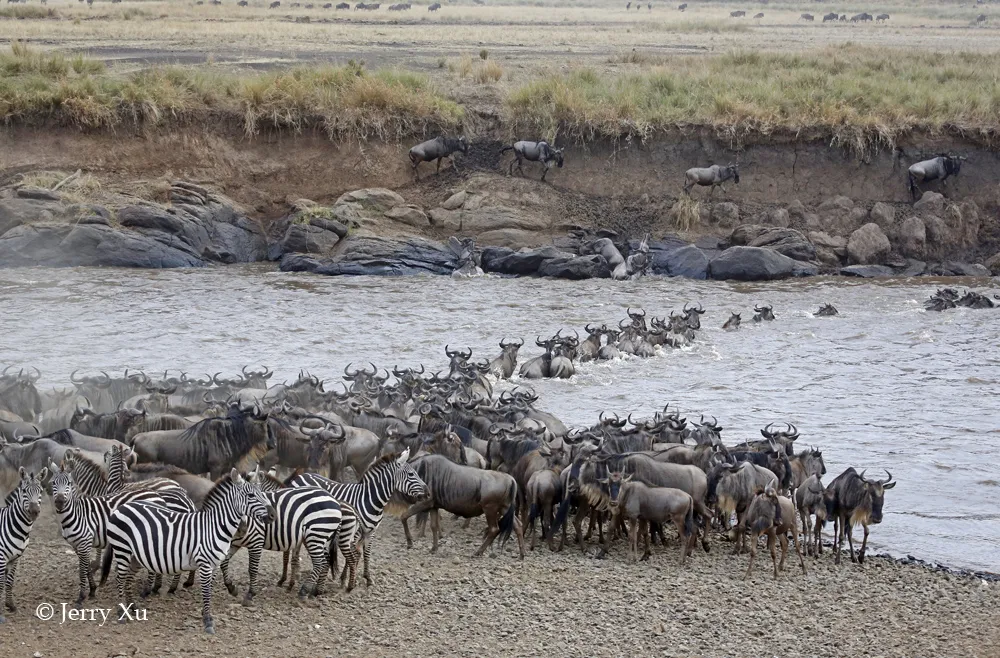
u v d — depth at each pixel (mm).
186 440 31297
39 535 29734
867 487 30000
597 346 56469
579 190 88062
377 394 41188
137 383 40094
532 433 33719
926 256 84250
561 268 77938
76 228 75688
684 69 104125
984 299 68562
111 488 27797
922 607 27109
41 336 55281
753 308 68312
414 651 23797
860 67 107250
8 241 74312
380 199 83812
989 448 40781
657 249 82562
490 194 85438
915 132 88875
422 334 58906
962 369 53281
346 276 76312
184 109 86625
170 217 78062
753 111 89000
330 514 25828
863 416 44969
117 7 178250
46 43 120562
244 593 26297
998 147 88750
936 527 33031
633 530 29719
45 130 84312
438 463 29578
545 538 31094
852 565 30031
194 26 146500
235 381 41344
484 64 104375
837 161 88438
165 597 25766
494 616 25734
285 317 61938
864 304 69812
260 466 33281
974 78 103625
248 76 94562
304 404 39062
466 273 77500
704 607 26641
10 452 30266
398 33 149500
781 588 28062
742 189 87875
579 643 24438
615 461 30766
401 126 89000
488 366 48125
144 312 61719
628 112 90125
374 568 28469
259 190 85625
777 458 32750
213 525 24203
